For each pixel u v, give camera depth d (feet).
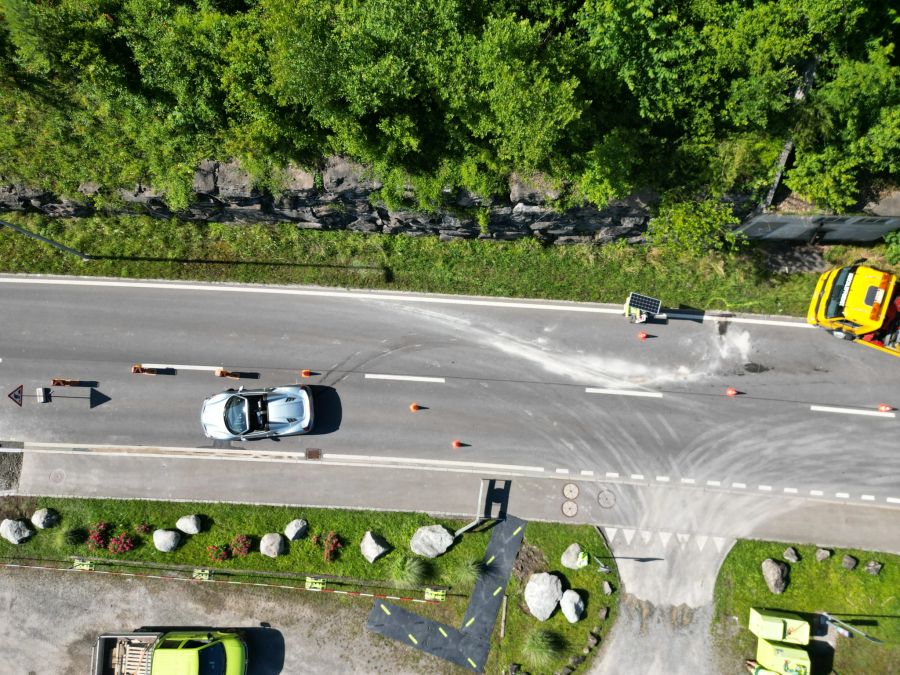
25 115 87.61
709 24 75.66
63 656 90.53
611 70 76.84
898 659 86.07
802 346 92.84
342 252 96.32
